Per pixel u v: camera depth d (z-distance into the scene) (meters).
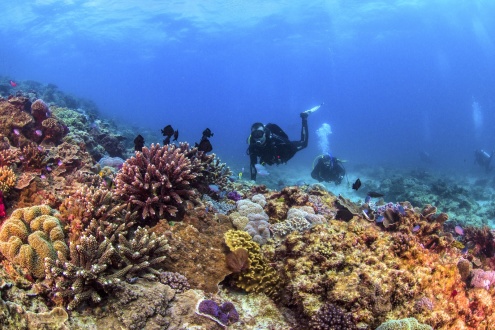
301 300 3.70
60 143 7.32
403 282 3.72
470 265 4.89
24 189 4.85
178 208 4.87
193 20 37.72
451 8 43.66
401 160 42.84
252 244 4.54
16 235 3.50
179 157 5.16
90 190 4.56
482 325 4.01
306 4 34.06
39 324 2.79
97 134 10.68
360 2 34.66
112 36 43.84
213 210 5.41
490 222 14.66
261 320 3.79
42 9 31.94
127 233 4.26
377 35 55.50
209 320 3.43
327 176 15.72
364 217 5.75
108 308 3.25
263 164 10.81
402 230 5.23
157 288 3.53
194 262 4.16
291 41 52.72
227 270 4.21
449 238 5.85
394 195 17.48
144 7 31.91
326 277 3.76
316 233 4.25
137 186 4.61
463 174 29.95
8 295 2.97
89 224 3.95
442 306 3.81
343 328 3.36
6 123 6.68
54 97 22.09
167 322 3.30
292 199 6.34
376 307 3.46
